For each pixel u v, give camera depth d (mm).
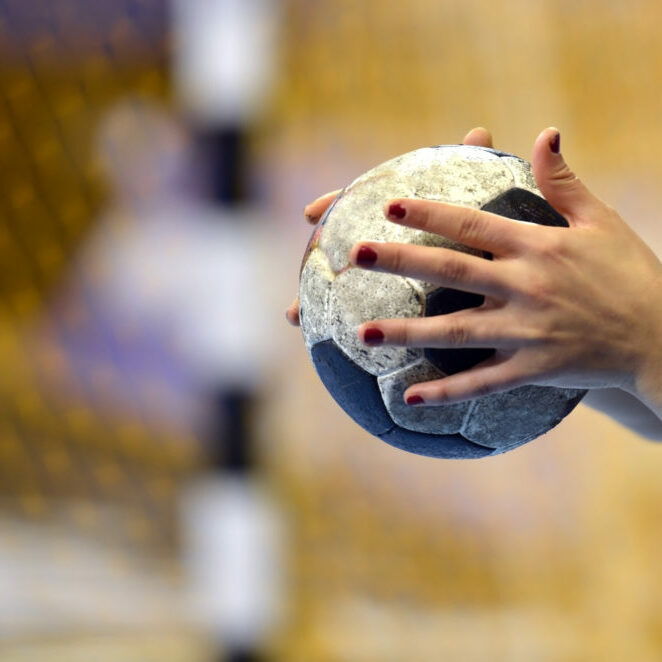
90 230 7867
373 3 9016
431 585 7398
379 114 8828
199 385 7625
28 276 7742
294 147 8375
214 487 7414
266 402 7609
